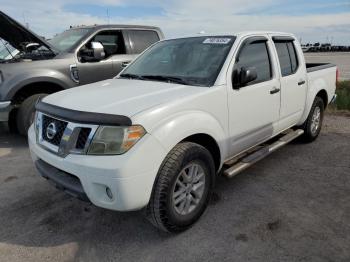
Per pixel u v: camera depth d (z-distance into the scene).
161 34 7.45
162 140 2.70
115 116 2.61
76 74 5.95
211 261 2.71
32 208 3.56
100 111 2.70
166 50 4.18
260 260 2.71
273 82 4.09
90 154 2.62
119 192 2.56
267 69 4.10
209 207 3.51
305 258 2.72
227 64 3.48
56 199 3.74
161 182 2.74
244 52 3.75
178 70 3.74
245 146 3.83
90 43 6.25
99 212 3.45
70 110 2.82
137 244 2.94
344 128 6.53
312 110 5.27
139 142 2.60
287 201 3.63
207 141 3.31
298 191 3.87
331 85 5.84
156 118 2.71
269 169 4.50
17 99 5.68
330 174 4.34
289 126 4.81
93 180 2.59
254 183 4.08
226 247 2.87
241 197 3.73
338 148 5.32
